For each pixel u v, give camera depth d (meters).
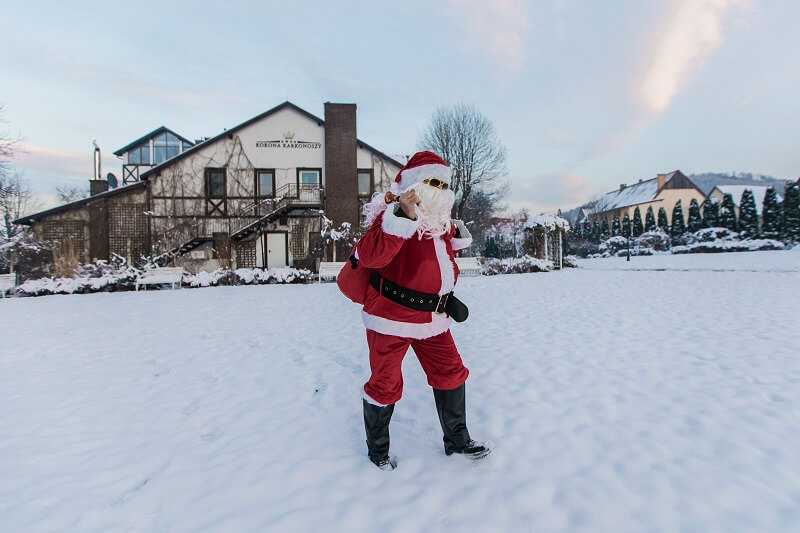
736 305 8.00
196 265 23.77
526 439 2.78
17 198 43.66
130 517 2.08
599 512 1.99
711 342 5.13
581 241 49.84
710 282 12.75
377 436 2.50
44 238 22.80
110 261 23.25
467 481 2.31
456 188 37.88
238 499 2.21
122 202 23.59
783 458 2.41
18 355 5.56
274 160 24.64
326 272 18.64
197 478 2.43
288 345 5.77
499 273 20.39
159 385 4.19
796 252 28.47
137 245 23.69
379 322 2.42
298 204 24.50
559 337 5.73
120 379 4.41
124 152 29.89
